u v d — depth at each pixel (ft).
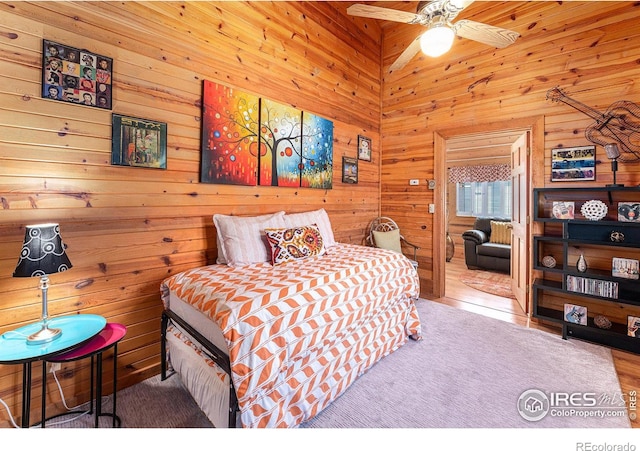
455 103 11.39
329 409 5.48
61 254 4.54
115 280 6.02
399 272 7.65
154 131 6.41
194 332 5.23
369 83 12.95
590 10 8.59
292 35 9.50
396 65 8.87
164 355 6.37
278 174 9.08
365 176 12.91
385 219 13.48
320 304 5.39
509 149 18.67
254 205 8.57
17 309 4.98
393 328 7.48
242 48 8.07
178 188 6.89
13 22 4.81
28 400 4.51
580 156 8.75
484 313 10.29
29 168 4.99
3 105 4.74
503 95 10.20
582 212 8.46
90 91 5.55
